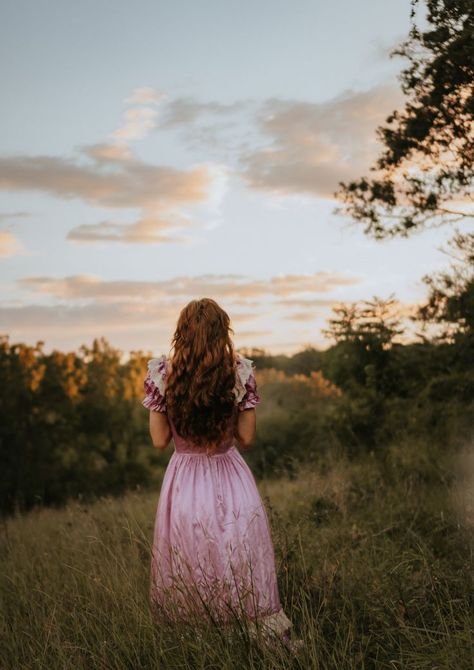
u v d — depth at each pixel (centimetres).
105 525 603
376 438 1104
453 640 277
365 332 1177
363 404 1168
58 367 2939
